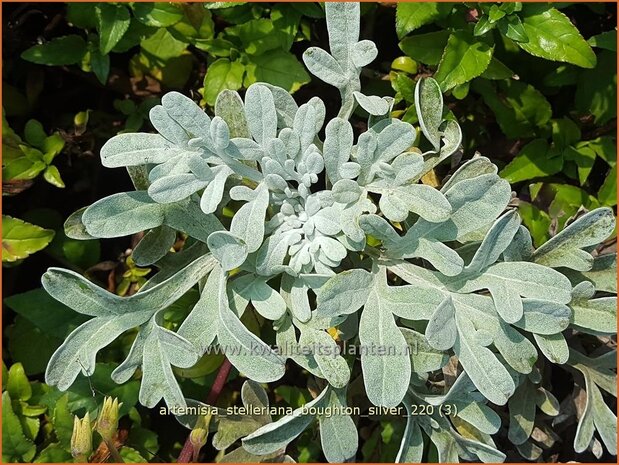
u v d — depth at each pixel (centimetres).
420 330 32
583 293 31
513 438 34
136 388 37
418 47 37
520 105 39
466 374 30
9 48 42
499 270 30
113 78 43
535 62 40
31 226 37
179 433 42
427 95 30
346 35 30
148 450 38
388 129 29
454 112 40
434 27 40
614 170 39
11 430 34
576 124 41
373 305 30
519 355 30
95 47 39
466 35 35
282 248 30
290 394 39
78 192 44
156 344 30
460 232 29
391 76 39
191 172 29
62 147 40
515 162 39
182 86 43
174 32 39
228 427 34
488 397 28
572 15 43
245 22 38
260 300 30
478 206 29
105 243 43
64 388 29
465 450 33
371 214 29
